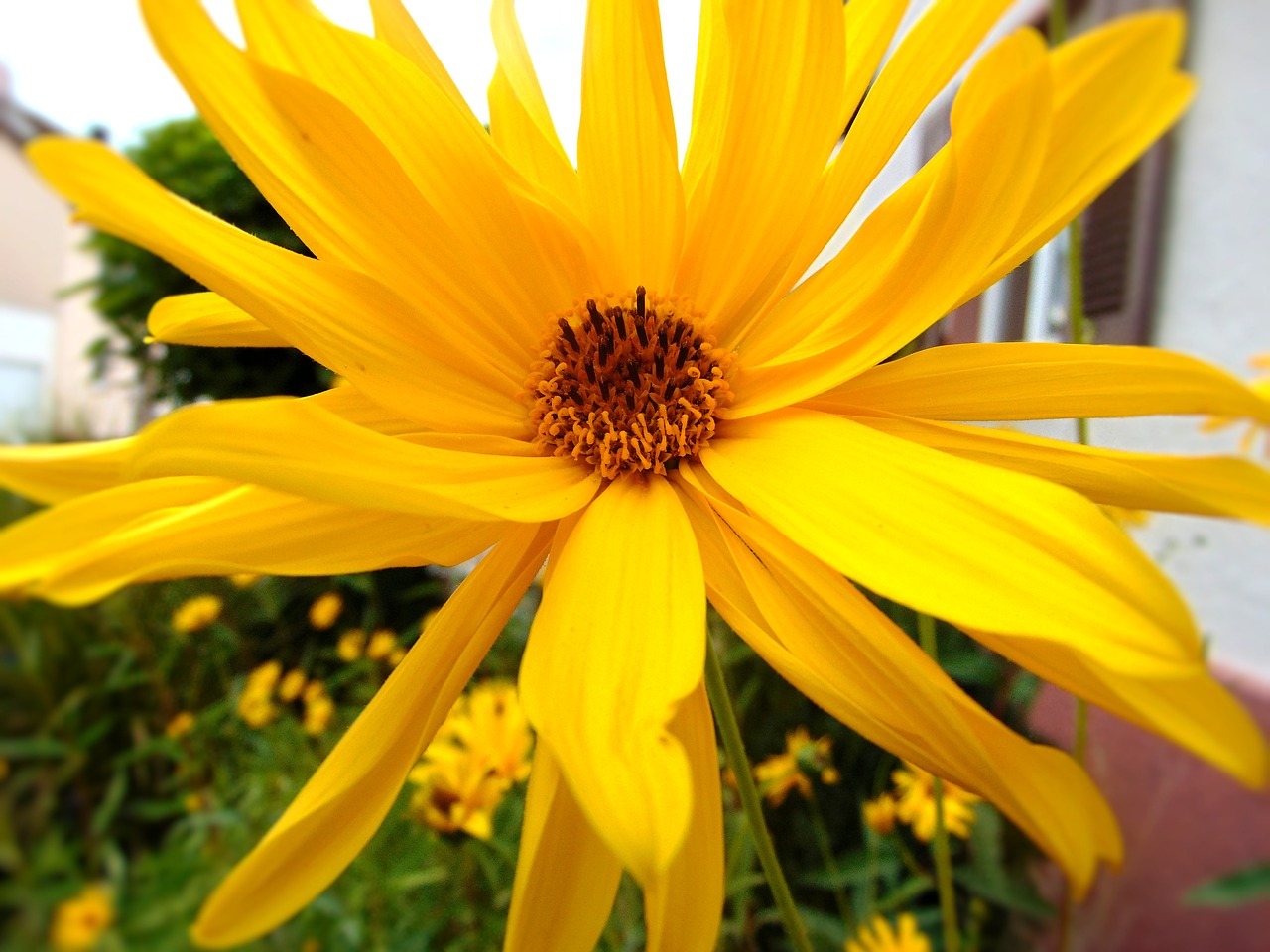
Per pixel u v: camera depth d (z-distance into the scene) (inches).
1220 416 1.8
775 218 2.5
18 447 2.2
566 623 1.9
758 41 2.3
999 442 2.1
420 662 2.1
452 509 1.8
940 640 6.1
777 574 2.1
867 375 2.3
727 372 2.6
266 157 2.1
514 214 2.6
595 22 2.6
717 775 1.9
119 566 1.8
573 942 1.8
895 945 4.5
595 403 2.5
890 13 2.5
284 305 2.0
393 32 2.6
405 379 2.4
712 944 1.8
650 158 2.7
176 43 1.9
